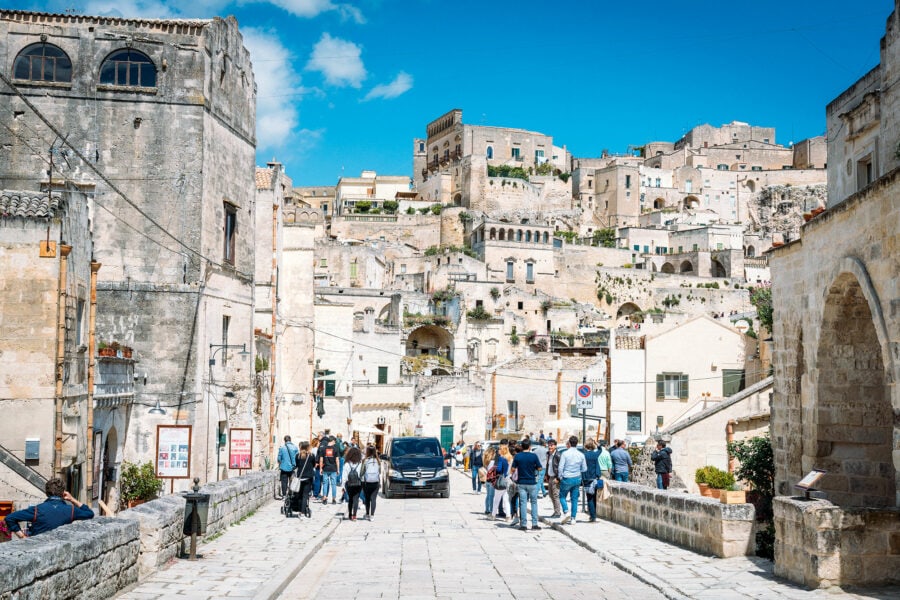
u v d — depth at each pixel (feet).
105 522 44.42
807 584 45.21
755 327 207.62
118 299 103.71
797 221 570.05
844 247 54.54
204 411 106.11
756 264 477.77
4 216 76.18
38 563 34.30
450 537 73.26
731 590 45.80
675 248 508.94
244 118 120.57
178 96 106.73
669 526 65.51
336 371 207.21
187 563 53.47
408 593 48.14
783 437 67.41
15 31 104.83
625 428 158.92
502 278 431.84
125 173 105.29
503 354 337.11
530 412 223.51
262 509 90.07
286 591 48.44
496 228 437.17
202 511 55.93
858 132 74.43
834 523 44.32
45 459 75.15
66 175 104.27
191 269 105.19
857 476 58.70
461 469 188.96
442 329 322.34
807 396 61.36
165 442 82.43
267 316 141.90
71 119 104.99
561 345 336.70
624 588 49.37
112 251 104.37
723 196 595.06
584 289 446.60
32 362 75.61
